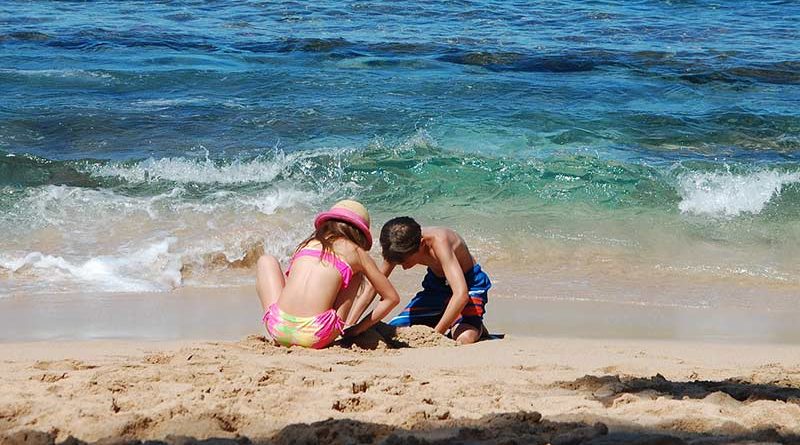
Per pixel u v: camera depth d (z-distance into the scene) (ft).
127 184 56.65
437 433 19.40
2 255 45.62
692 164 60.70
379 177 58.23
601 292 43.86
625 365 28.14
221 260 47.67
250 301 41.37
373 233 51.11
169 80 81.10
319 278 30.66
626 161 62.08
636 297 43.11
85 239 48.52
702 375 26.94
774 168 59.93
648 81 85.35
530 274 46.73
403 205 55.57
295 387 23.18
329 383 23.90
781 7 123.54
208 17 110.93
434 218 53.47
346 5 118.93
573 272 47.21
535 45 98.27
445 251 33.47
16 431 18.99
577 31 106.73
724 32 108.06
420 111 73.10
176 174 57.57
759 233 52.60
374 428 19.52
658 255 49.49
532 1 123.95
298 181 57.57
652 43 101.30
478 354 30.19
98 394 22.29
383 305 31.48
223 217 52.06
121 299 41.06
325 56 91.56
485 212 54.34
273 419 20.45
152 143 64.08
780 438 19.30
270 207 53.72
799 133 70.95
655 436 18.94
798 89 84.17
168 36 99.14
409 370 26.91
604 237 51.26
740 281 46.26
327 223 31.58
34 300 40.37
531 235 51.16
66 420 19.81
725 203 55.72
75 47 92.84
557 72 87.71
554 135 68.44
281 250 48.93
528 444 18.48
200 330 35.86
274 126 68.59
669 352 31.83
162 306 40.01
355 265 31.24
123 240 48.55
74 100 73.87
